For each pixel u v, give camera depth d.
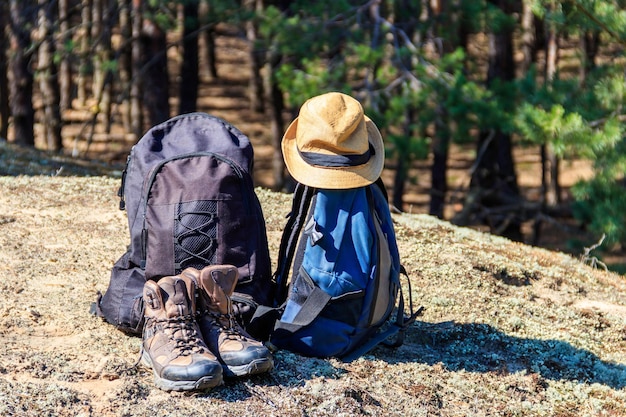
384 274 3.66
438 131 11.32
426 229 6.32
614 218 9.75
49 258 4.85
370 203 3.67
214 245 3.53
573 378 4.04
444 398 3.54
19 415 2.88
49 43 17.64
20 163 9.35
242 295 3.55
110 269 4.78
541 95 10.27
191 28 15.82
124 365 3.35
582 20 9.91
